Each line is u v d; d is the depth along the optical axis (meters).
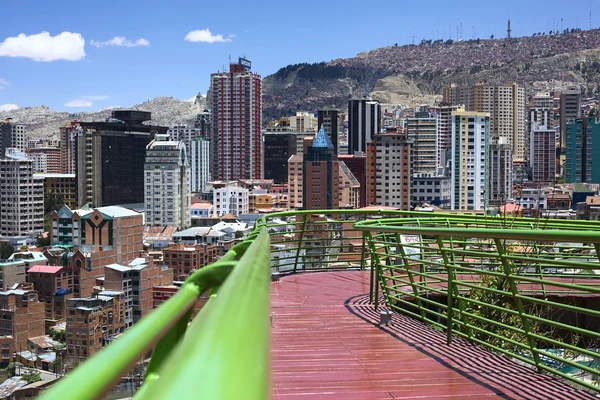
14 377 76.25
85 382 0.87
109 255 125.44
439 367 6.44
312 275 13.01
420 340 7.65
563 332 10.29
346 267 13.81
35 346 90.06
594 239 4.81
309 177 179.25
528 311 10.12
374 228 8.17
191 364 0.75
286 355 6.95
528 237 5.36
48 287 108.19
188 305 1.92
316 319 8.92
